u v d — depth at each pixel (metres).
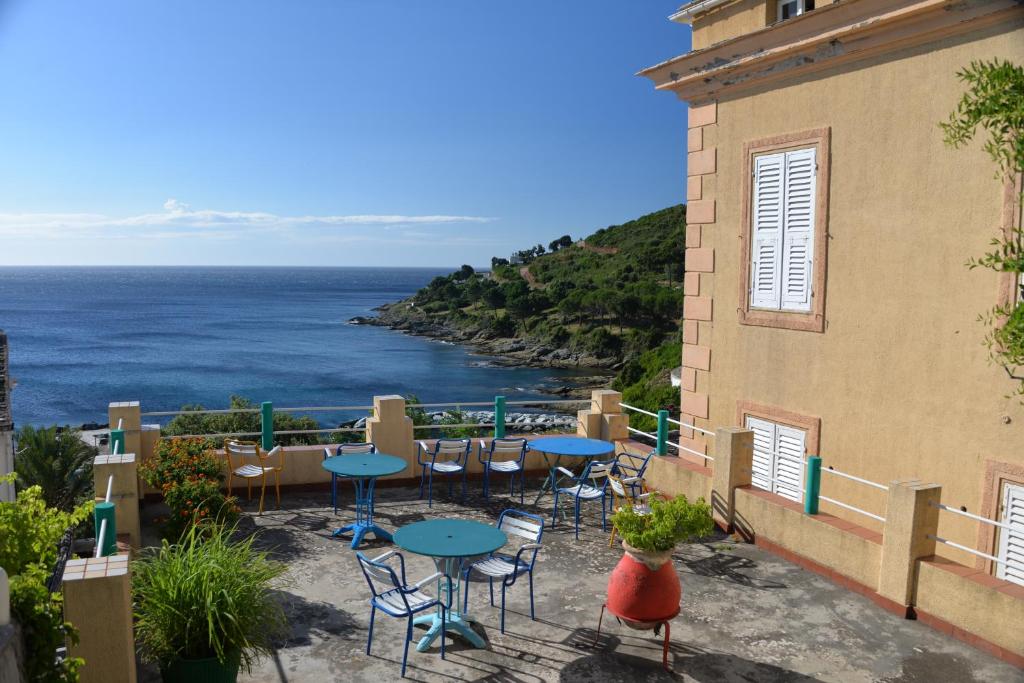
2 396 15.18
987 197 7.34
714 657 6.13
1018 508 7.18
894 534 6.97
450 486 11.17
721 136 10.60
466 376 85.44
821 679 5.80
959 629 6.46
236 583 5.31
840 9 8.39
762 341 10.08
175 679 5.09
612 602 6.08
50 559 4.78
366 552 8.41
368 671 5.85
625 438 11.78
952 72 7.62
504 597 7.15
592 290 114.12
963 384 7.64
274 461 10.09
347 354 103.00
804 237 9.38
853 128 8.66
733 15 10.58
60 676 4.20
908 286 8.13
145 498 9.94
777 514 8.34
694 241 11.20
